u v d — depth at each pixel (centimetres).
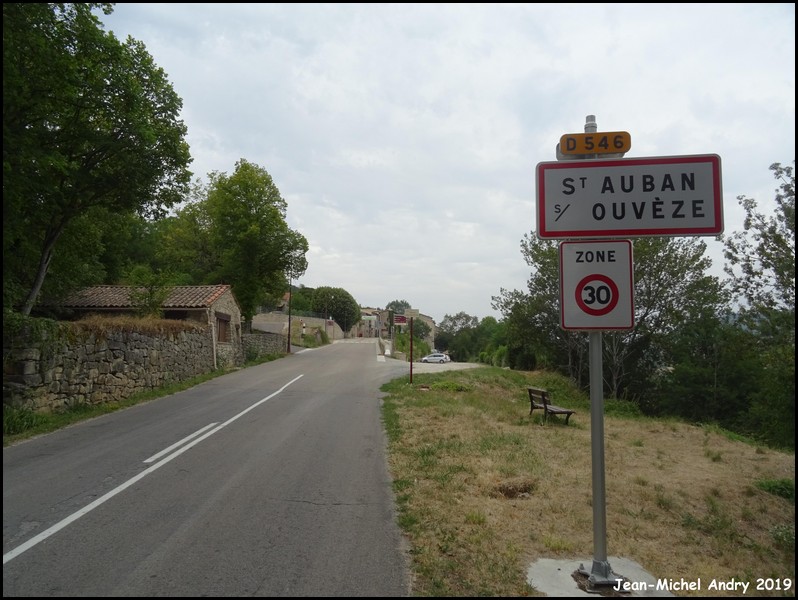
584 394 2583
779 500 750
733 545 536
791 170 930
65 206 1533
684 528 570
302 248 4019
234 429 1014
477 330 9175
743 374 2569
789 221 945
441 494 612
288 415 1188
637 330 2708
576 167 421
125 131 1477
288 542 470
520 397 2062
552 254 2898
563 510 579
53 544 459
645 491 689
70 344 1175
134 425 1052
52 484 641
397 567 424
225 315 2672
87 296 2584
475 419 1192
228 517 531
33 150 1117
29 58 1080
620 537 511
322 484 651
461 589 389
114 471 704
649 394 2900
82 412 1173
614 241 411
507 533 503
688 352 2708
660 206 411
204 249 4566
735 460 1006
